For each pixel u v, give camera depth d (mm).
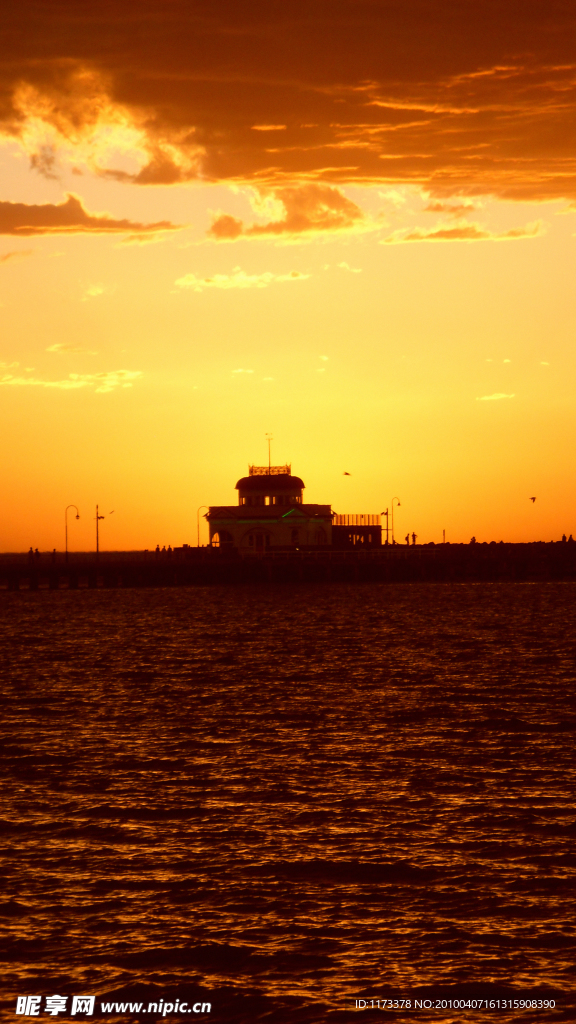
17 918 92250
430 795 127438
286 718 179125
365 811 120938
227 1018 77000
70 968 83812
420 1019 76438
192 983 81375
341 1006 78250
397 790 129875
